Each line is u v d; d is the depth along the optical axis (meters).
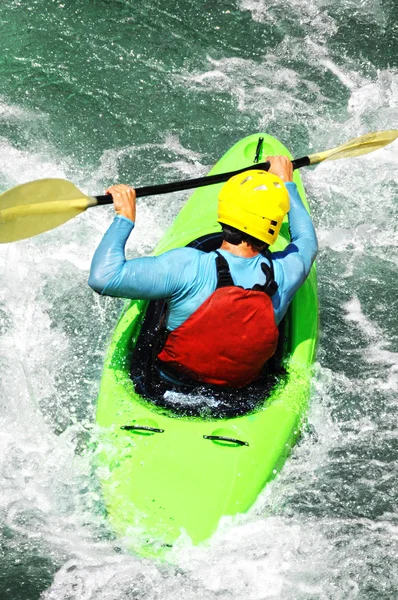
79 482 15.46
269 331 14.17
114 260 14.21
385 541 15.14
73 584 14.16
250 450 14.72
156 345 15.34
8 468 15.73
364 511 15.67
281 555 14.61
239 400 15.17
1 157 22.41
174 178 22.52
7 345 18.17
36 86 24.23
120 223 14.89
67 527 14.93
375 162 23.28
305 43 26.06
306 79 25.19
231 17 26.44
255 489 14.67
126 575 14.20
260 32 26.16
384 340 19.16
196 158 23.08
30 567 14.38
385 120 24.28
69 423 16.73
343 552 14.91
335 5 27.09
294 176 19.98
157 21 26.05
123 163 22.77
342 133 23.94
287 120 24.12
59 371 17.77
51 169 22.38
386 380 18.20
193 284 14.18
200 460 14.48
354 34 26.42
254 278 14.36
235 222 14.17
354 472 16.33
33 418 16.72
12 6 25.88
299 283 15.18
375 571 14.65
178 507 14.12
